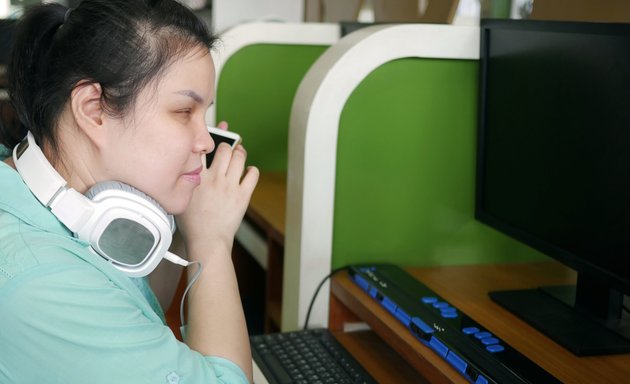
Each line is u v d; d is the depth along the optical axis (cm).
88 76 80
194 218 101
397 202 142
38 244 78
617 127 107
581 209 116
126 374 78
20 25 84
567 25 115
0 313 76
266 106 218
